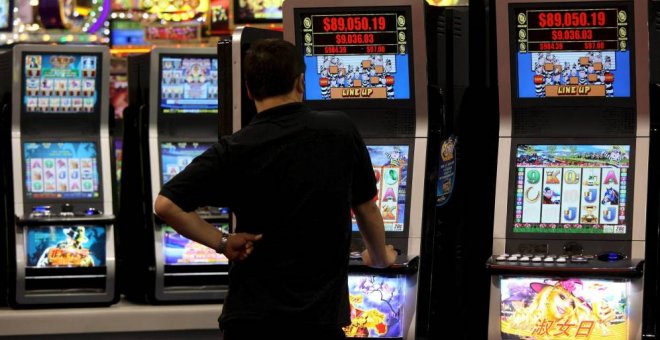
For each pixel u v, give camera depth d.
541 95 5.00
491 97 5.32
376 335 5.10
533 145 5.03
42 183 7.54
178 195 3.55
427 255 5.11
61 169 7.56
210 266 7.84
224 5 11.01
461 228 5.54
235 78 4.90
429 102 5.08
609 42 4.95
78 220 7.44
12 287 7.49
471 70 5.52
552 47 4.98
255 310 3.52
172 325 7.62
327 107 5.11
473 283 5.43
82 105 7.56
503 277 4.97
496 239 5.03
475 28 5.51
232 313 3.56
